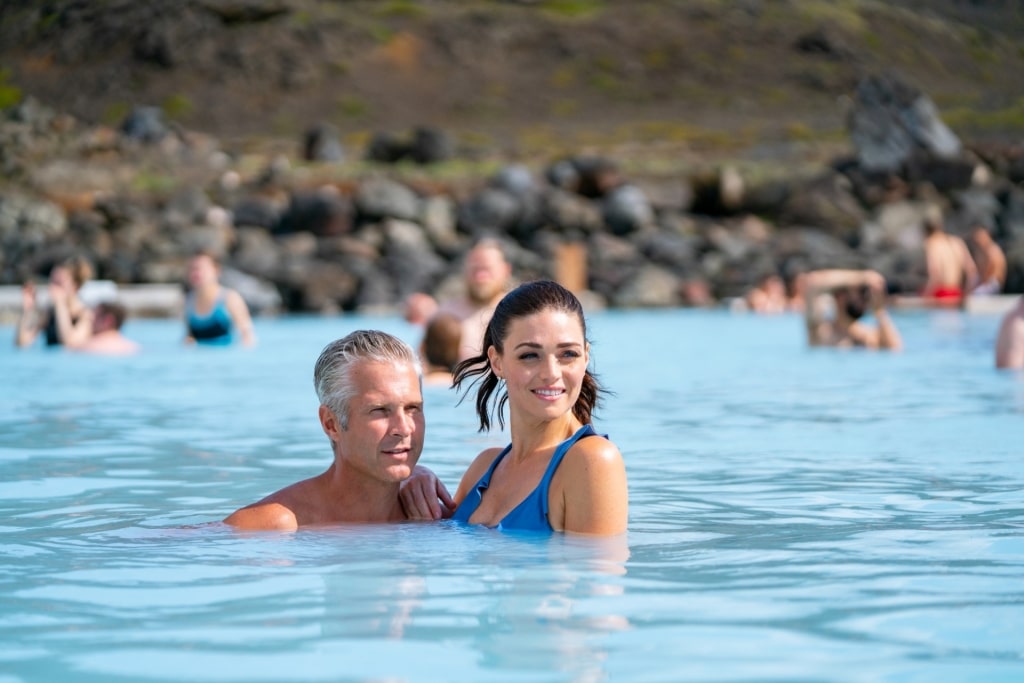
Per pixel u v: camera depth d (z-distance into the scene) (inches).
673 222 1347.2
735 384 392.5
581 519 156.2
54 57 2748.5
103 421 300.2
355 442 162.2
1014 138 1974.7
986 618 115.3
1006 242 1146.7
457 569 136.2
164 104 2586.1
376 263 1167.0
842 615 116.7
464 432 269.6
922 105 1480.1
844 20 3016.7
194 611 119.3
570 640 108.0
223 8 2861.7
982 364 446.9
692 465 226.2
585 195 1401.3
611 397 354.3
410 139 1738.4
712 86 2694.4
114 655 104.6
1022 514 172.9
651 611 118.0
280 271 1086.4
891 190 1421.0
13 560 144.0
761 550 147.7
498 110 2598.4
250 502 188.9
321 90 2669.8
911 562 140.6
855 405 327.3
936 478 207.5
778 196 1407.5
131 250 1190.3
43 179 1503.4
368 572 135.3
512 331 158.6
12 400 347.6
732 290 1155.3
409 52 2837.1
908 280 1079.6
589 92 2687.0
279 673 98.6
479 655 103.2
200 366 463.2
